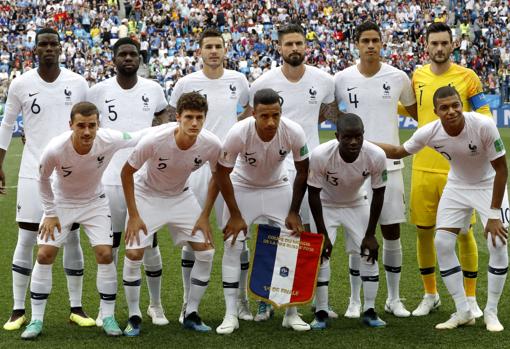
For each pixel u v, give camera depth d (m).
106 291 6.02
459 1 36.38
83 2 35.22
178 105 5.62
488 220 5.96
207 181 6.98
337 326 6.19
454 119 5.75
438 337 5.77
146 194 6.11
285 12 36.25
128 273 5.96
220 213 6.90
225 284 6.13
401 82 6.79
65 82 6.54
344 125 5.65
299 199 6.06
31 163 6.41
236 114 7.13
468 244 6.58
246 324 6.34
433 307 6.68
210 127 7.02
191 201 6.20
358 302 6.57
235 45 33.62
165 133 5.70
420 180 6.70
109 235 6.07
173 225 6.12
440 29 6.67
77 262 6.40
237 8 36.38
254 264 6.20
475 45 32.88
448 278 6.08
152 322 6.40
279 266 6.12
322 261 6.11
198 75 7.06
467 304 6.06
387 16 35.88
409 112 7.06
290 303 6.04
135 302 6.03
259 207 6.23
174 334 5.99
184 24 34.62
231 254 6.12
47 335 5.96
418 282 7.67
